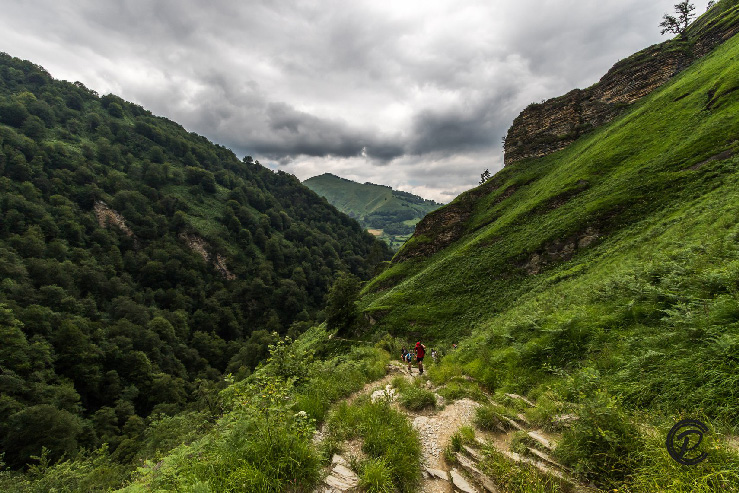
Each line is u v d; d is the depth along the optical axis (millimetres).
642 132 48312
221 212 137875
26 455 32406
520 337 11797
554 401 6812
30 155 100562
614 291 11266
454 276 48156
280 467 4438
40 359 47469
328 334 51500
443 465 5711
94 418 45531
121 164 127688
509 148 90625
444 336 37562
